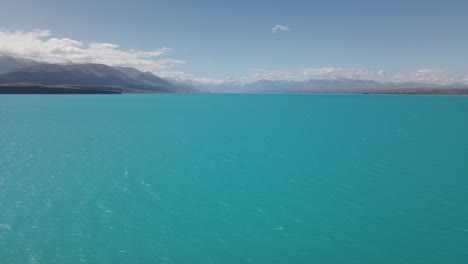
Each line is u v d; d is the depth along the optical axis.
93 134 70.81
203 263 20.03
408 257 20.91
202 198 31.00
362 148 55.94
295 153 51.75
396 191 33.16
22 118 100.75
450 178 37.53
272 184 35.41
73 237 22.97
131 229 24.38
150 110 147.62
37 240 22.42
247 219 26.38
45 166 41.94
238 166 43.22
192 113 134.62
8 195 30.95
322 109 163.38
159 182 35.75
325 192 32.84
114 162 44.78
